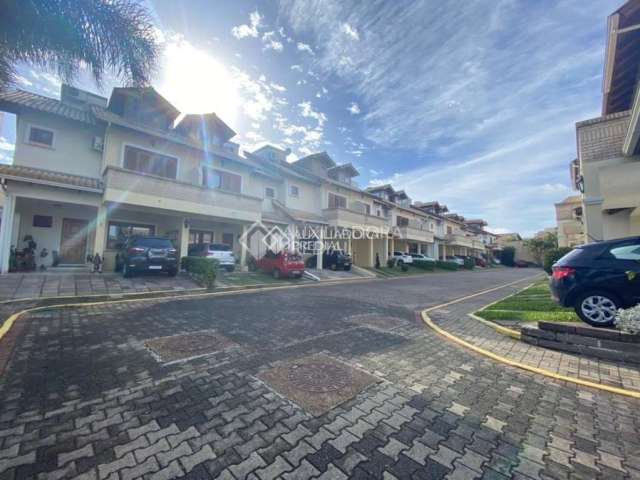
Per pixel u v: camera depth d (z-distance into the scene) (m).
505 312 7.10
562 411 2.80
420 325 6.39
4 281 8.44
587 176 10.10
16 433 2.27
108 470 1.91
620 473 1.97
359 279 17.52
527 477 1.93
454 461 2.07
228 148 18.44
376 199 26.62
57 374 3.36
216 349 4.33
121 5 4.97
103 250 11.22
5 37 4.35
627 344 4.02
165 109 14.20
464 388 3.28
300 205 20.50
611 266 4.45
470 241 41.94
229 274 14.12
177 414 2.62
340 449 2.18
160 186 11.84
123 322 5.68
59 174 11.04
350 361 4.03
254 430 2.40
